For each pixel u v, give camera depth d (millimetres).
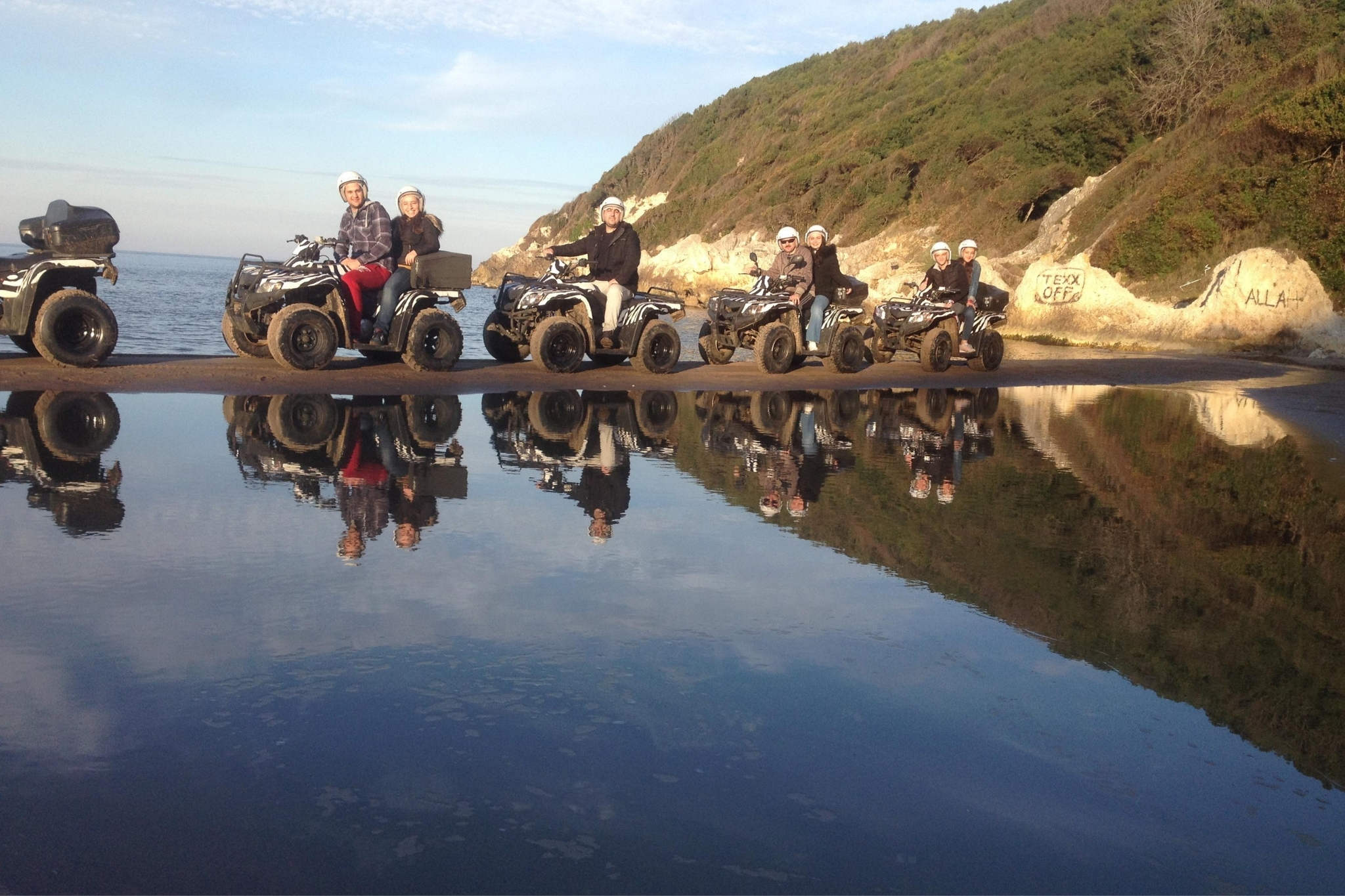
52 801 1930
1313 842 1945
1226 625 3229
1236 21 33438
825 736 2336
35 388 7965
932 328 13445
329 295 9484
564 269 10961
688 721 2389
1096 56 39094
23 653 2648
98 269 8695
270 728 2273
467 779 2078
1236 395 12234
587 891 1698
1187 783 2170
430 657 2717
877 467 6023
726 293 12484
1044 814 2023
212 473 5027
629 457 6074
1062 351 20406
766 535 4234
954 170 41938
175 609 3021
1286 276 20828
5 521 3955
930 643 2988
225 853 1779
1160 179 27375
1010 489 5465
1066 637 3064
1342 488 5902
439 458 5723
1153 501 5277
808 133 59938
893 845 1888
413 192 9812
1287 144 23000
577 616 3096
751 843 1876
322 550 3723
